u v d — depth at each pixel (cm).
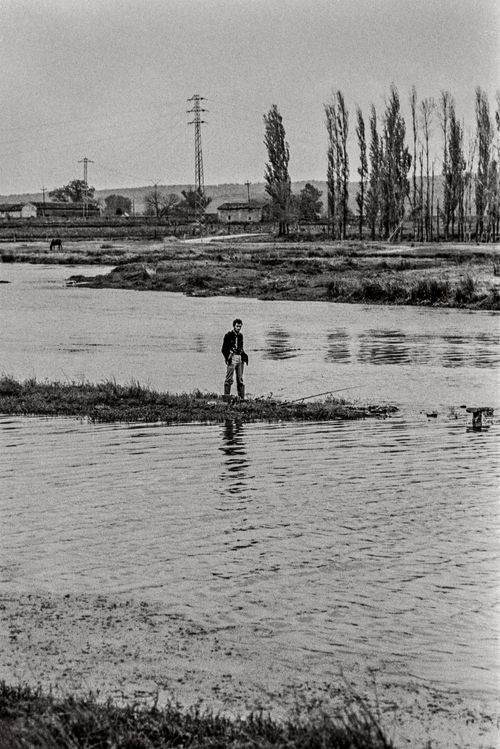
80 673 1263
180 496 2156
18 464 2494
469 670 1264
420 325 6612
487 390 3822
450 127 17775
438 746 1058
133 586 1587
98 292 10031
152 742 1034
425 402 3547
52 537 1853
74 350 5166
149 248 16950
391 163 18175
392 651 1325
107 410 3297
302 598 1525
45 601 1526
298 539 1825
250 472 2402
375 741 1021
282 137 19825
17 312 7650
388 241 17875
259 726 1065
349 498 2130
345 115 19250
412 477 2333
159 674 1259
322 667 1277
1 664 1294
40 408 3319
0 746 979
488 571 1636
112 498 2141
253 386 3925
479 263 11425
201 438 2855
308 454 2620
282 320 7006
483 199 17338
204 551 1762
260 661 1298
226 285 10169
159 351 5116
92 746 1021
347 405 3447
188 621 1440
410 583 1584
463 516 1970
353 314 7531
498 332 6128
